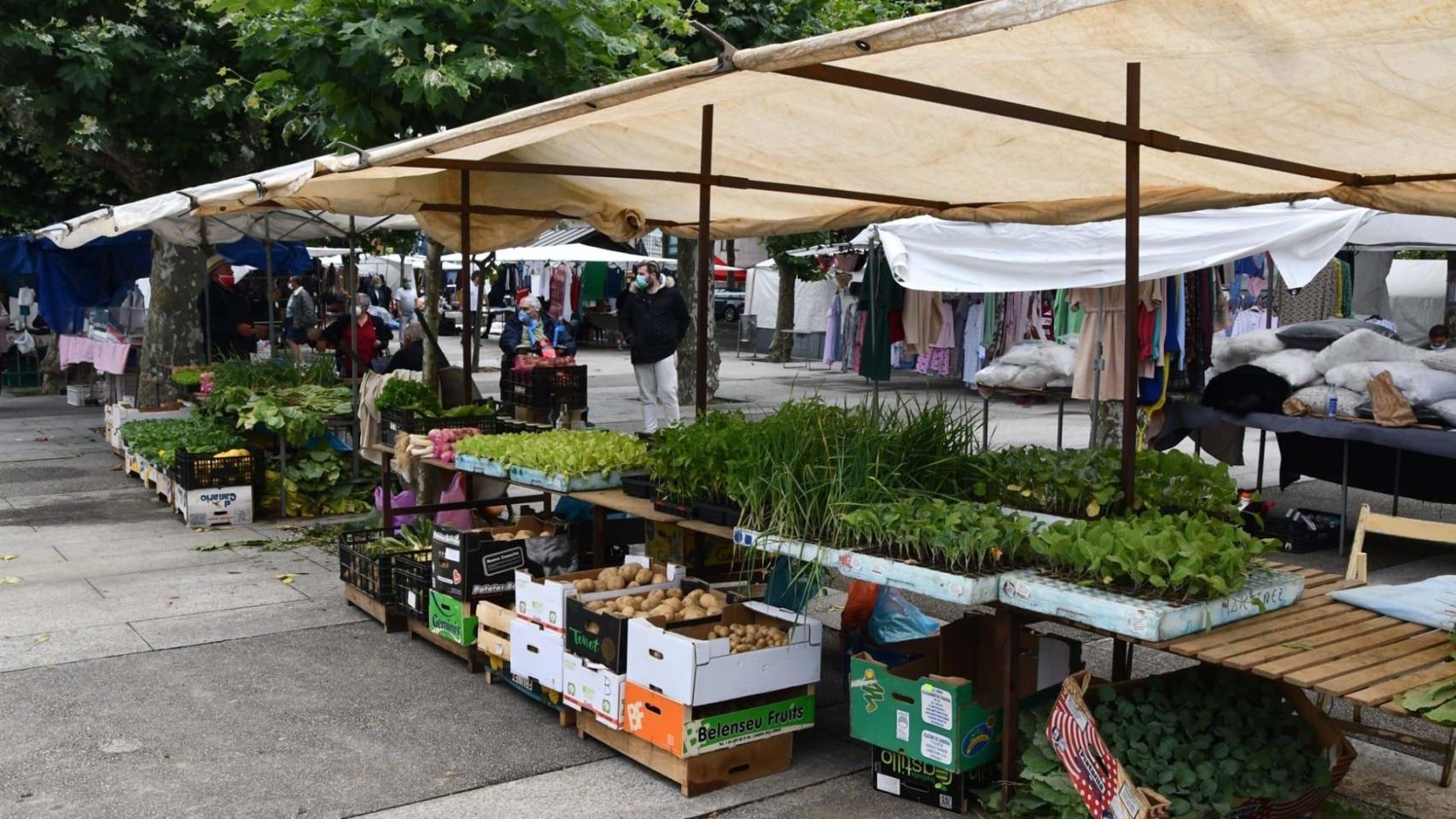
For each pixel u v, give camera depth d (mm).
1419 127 4508
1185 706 3875
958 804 4152
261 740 4867
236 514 9344
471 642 5660
